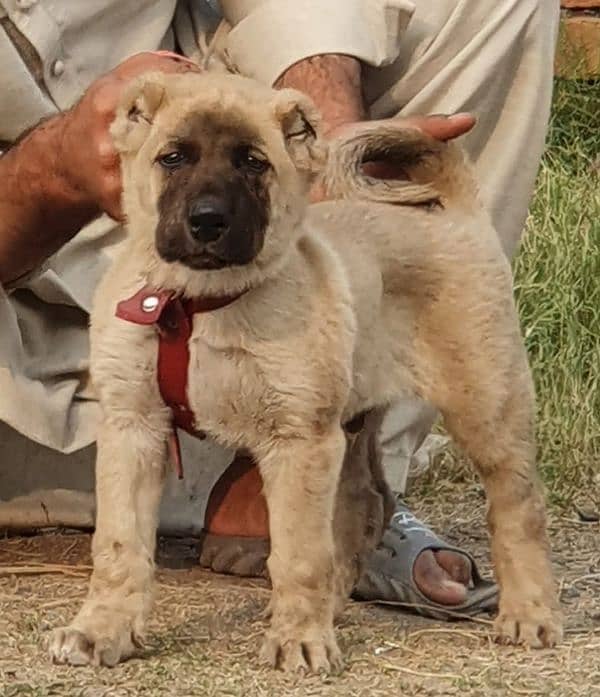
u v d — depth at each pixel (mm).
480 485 7930
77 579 6250
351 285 5535
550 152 11211
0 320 6242
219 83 5344
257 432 5312
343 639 5559
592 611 6055
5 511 6730
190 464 6824
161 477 5398
